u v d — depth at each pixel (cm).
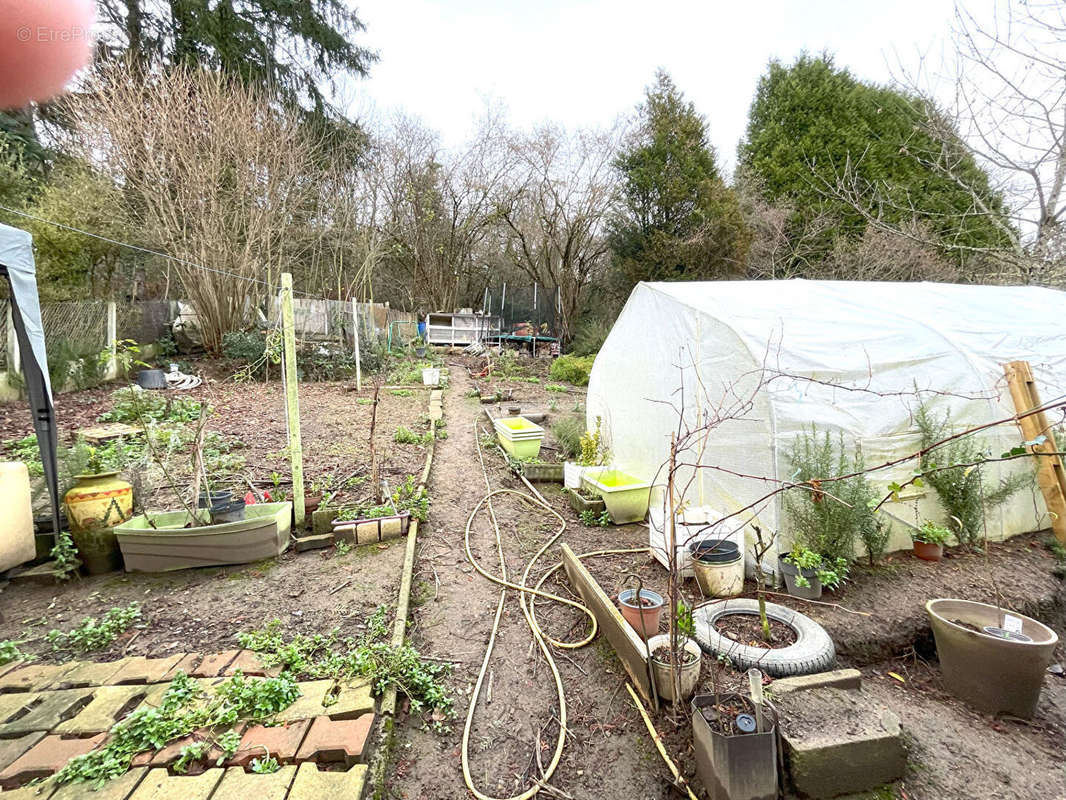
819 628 300
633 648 280
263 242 1296
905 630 324
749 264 1748
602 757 241
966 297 559
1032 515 468
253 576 388
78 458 433
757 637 299
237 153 1188
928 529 402
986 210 825
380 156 2050
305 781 200
